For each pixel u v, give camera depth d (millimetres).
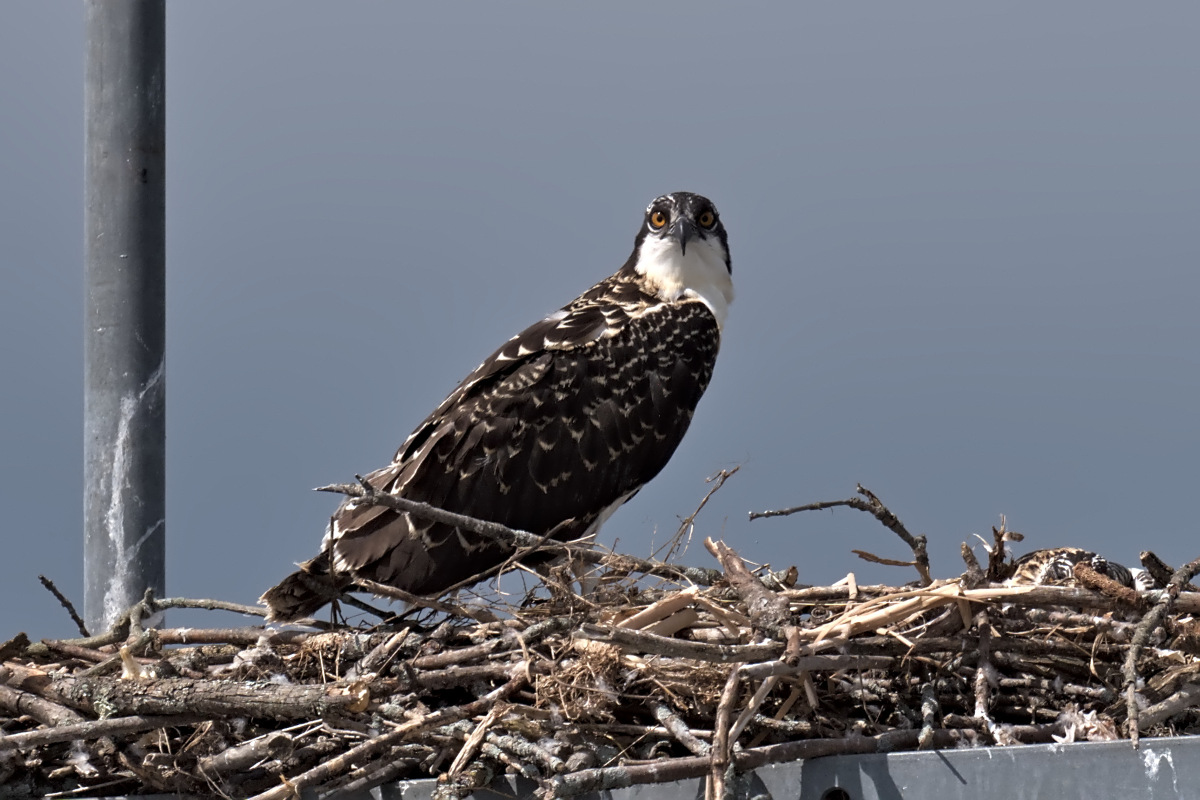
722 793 9328
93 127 15281
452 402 14555
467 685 10984
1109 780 9547
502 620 11461
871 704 10859
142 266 15141
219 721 10531
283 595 12672
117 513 14766
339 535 13055
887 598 10609
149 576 14781
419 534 13109
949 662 10703
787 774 9945
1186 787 9445
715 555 10352
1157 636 10812
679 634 11070
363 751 9938
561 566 12383
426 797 10141
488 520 13766
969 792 9711
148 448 14961
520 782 10164
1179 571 10336
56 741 10117
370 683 10289
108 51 15297
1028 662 10805
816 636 10219
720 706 9633
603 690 10430
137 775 10422
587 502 14398
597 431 14547
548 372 14492
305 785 10039
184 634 12156
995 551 11398
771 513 11469
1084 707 10750
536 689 10500
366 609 12719
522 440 14102
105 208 15148
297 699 10047
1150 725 10445
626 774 9812
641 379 15023
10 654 11836
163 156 15453
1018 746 9703
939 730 10203
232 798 10344
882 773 9844
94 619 14648
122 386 14953
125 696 10281
